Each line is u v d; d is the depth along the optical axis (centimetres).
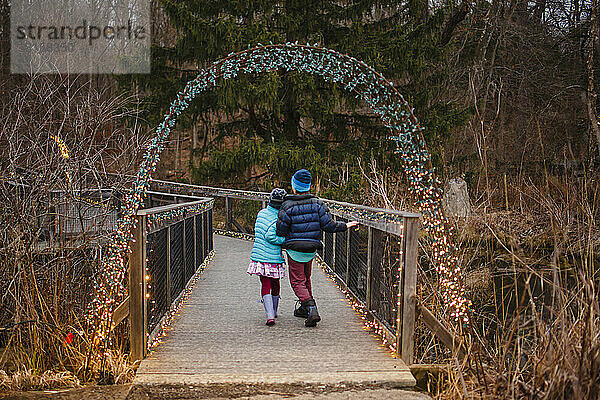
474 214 789
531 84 1630
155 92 1360
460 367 360
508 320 454
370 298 500
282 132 1384
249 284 687
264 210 509
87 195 648
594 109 1248
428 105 1373
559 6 1645
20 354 429
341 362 401
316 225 491
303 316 524
